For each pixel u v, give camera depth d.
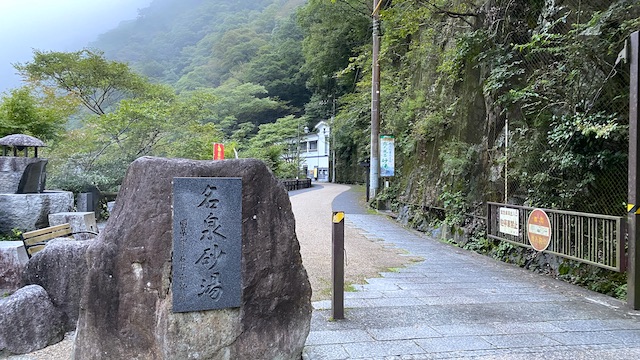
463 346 3.71
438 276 6.47
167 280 2.99
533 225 6.81
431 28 13.47
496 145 9.00
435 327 4.19
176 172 3.08
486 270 6.98
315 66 31.45
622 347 3.70
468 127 10.47
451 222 10.16
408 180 14.63
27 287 4.28
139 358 2.97
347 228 11.57
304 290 3.43
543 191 7.10
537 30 7.61
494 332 4.06
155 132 15.82
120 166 14.34
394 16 10.82
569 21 6.95
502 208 7.86
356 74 27.22
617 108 6.00
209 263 3.08
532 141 7.44
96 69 19.03
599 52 6.05
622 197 5.90
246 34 59.31
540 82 6.93
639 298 4.84
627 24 5.45
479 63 9.33
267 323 3.26
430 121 12.37
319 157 51.91
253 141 35.50
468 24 10.59
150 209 3.03
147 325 2.98
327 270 6.55
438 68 10.84
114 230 3.07
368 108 20.06
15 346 3.89
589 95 6.24
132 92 20.47
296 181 31.98
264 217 3.31
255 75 49.81
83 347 2.99
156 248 3.00
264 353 3.22
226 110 40.19
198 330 3.03
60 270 4.57
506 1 8.70
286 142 40.31
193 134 17.30
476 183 9.68
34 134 14.37
